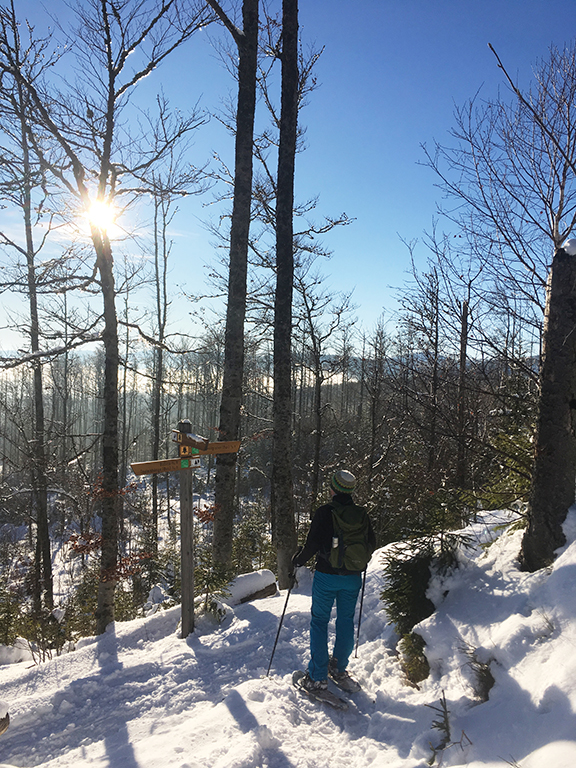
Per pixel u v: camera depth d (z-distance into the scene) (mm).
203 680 3855
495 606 3354
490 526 4660
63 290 7730
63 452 22141
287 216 7949
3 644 6855
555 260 3586
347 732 3066
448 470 6758
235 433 7668
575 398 3434
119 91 7137
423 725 2844
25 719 3504
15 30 9508
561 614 2791
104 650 4695
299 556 3531
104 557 7293
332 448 20922
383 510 9578
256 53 7574
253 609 5230
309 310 14148
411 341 7766
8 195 8227
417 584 3984
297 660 4004
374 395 12953
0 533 25953
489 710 2625
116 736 3248
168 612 5289
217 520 7508
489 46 3574
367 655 3979
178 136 7789
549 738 2178
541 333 4047
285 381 7922
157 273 19938
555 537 3393
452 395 5852
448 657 3207
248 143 7594
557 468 3438
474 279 4777
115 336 7480
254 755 2684
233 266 7648
